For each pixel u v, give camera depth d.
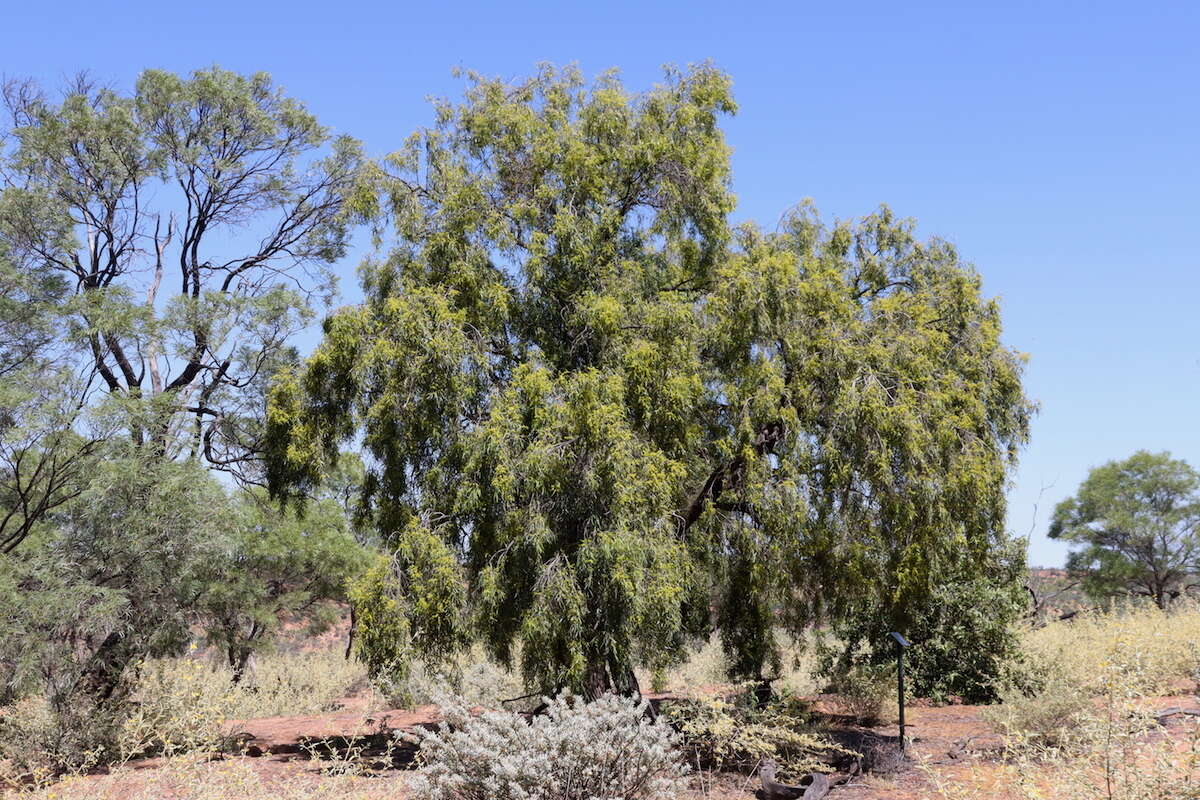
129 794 7.63
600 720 6.53
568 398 9.60
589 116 11.41
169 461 11.84
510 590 9.68
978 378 11.16
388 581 9.66
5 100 15.04
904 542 9.98
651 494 9.30
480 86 11.83
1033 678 12.69
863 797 7.90
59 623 10.55
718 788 8.40
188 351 14.30
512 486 9.29
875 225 13.23
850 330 10.62
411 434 10.15
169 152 15.60
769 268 10.53
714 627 11.86
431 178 11.51
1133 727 5.51
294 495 12.24
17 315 13.00
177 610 12.18
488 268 10.74
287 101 16.41
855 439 9.94
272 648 18.91
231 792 7.18
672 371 9.96
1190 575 36.22
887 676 12.54
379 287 11.14
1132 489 36.59
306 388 11.29
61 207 14.40
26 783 9.67
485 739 6.28
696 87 11.90
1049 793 6.25
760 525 10.49
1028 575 14.62
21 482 12.52
